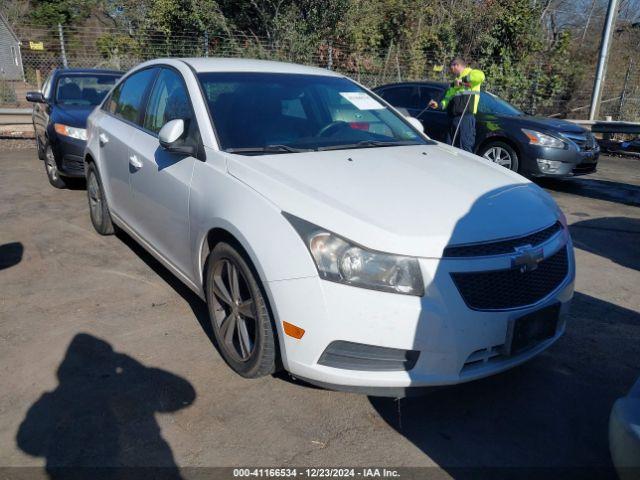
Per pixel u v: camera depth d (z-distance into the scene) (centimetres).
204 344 351
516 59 1767
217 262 315
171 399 295
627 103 1669
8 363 324
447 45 1781
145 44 1462
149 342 352
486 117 857
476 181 326
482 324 260
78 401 292
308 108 391
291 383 312
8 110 1166
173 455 256
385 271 251
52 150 681
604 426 287
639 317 414
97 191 527
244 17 1563
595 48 2130
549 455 264
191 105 362
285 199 277
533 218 296
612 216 707
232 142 338
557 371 336
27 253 500
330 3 1543
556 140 796
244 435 271
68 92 772
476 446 269
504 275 268
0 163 898
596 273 504
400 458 259
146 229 410
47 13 2780
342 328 253
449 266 255
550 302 285
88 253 502
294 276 260
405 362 259
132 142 422
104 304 403
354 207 270
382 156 351
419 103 934
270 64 432
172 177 356
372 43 1702
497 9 1739
